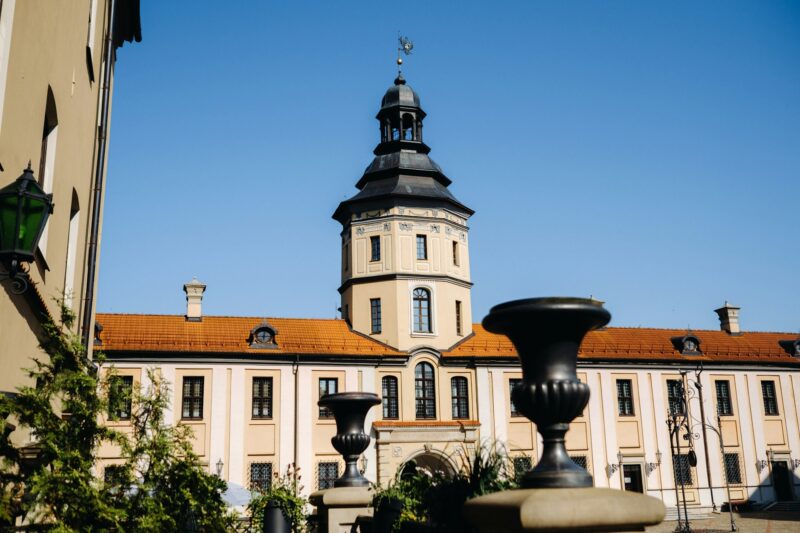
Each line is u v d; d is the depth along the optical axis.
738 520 40.38
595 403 43.06
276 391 38.16
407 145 44.44
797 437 46.59
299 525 16.97
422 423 38.75
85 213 15.34
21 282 6.80
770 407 46.97
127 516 7.72
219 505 9.30
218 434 36.69
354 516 13.60
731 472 44.75
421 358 40.47
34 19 9.26
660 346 46.31
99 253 17.50
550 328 5.75
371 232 42.56
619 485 42.06
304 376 38.72
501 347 42.25
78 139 13.73
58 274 12.38
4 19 7.88
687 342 46.47
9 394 7.45
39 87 9.79
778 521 39.22
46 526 6.95
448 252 42.81
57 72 11.07
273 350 38.59
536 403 5.69
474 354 41.09
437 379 40.44
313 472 37.56
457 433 39.09
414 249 42.12
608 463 42.25
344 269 44.12
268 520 16.61
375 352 39.91
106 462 30.23
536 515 4.96
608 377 43.75
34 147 9.77
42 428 7.39
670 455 43.50
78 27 13.05
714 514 43.06
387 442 38.12
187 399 36.88
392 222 42.19
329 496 13.60
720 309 51.12
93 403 8.06
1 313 8.53
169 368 36.81
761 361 46.81
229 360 37.75
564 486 5.41
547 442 5.74
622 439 42.94
